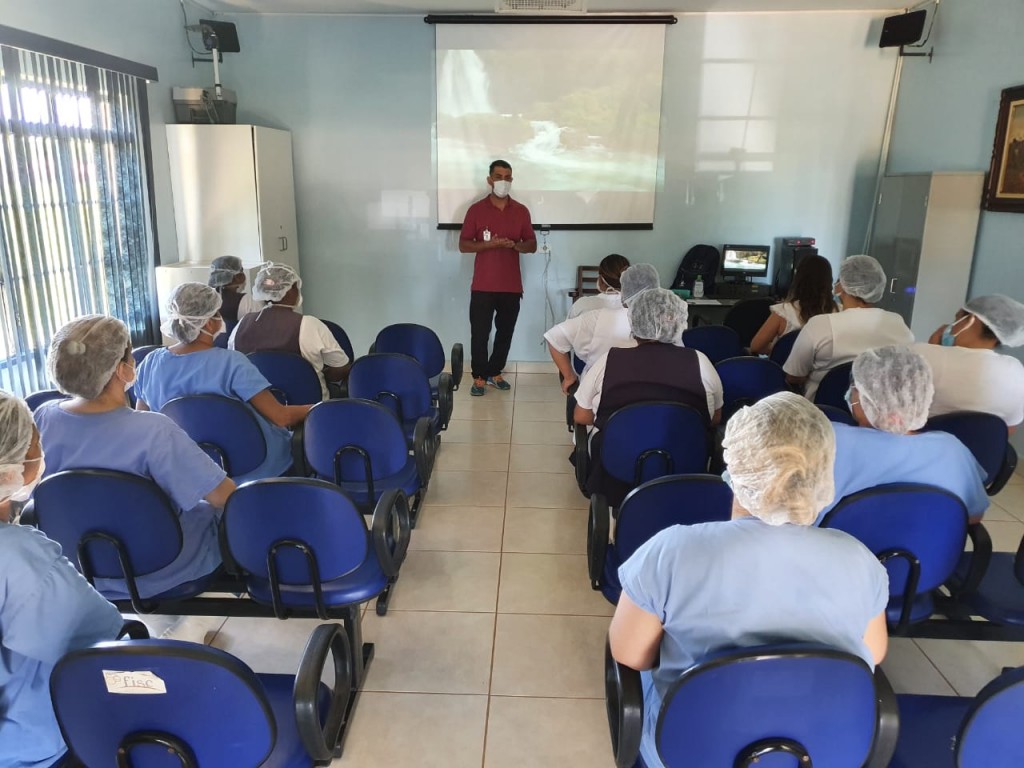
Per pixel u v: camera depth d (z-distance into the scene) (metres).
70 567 1.33
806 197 5.82
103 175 4.34
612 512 2.71
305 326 3.39
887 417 1.83
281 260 5.59
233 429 2.52
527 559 3.07
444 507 3.55
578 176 5.81
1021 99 4.17
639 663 1.34
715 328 4.01
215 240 5.25
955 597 2.08
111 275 4.45
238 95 5.72
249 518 1.89
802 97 5.64
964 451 1.88
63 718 1.24
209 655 1.15
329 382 3.66
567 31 5.53
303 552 1.93
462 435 4.57
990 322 2.55
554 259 6.00
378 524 2.11
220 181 5.15
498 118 5.72
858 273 3.14
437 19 5.50
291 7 5.40
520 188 5.85
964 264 4.72
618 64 5.59
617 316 3.43
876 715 1.23
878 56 5.54
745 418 1.27
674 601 1.24
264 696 1.23
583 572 2.97
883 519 1.78
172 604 2.18
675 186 5.82
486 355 5.54
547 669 2.39
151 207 4.87
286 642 2.51
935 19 5.11
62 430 1.91
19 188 3.69
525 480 3.88
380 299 6.14
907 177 4.92
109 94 4.38
